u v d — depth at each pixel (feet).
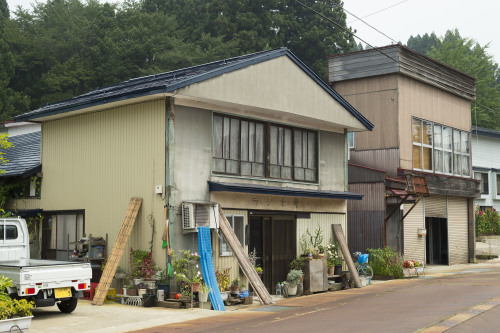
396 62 73.36
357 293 50.24
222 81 46.44
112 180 47.96
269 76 50.88
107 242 47.62
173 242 43.47
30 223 54.60
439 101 82.69
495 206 119.96
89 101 47.83
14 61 123.13
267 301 44.78
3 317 31.40
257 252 51.19
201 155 46.42
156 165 44.75
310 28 145.59
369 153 75.15
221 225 46.21
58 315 38.06
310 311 39.40
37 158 56.95
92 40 143.43
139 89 43.73
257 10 144.36
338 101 58.65
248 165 50.85
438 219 84.43
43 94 132.87
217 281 45.50
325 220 58.85
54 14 154.30
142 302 42.34
